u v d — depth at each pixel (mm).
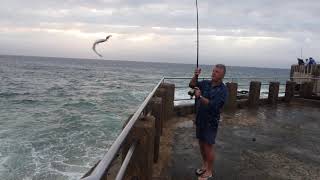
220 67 5234
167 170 5961
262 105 15125
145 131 4031
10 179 9625
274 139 8836
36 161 11000
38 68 102250
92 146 12680
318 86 18609
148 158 4082
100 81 59469
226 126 10039
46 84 48688
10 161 11000
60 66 132125
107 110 23156
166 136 8203
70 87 44969
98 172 1789
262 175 6062
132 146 3598
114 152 2148
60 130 15562
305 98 17672
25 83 48750
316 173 6348
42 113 21406
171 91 10156
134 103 27953
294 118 12266
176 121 10133
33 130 15648
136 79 70188
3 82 48531
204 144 5473
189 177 5727
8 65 110812
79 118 19125
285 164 6781
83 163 10758
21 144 13023
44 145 12875
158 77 83250
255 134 9242
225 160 6781
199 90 5277
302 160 7137
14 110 22828
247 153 7383
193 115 11281
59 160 11070
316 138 9281
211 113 5328
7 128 16141
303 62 23250
